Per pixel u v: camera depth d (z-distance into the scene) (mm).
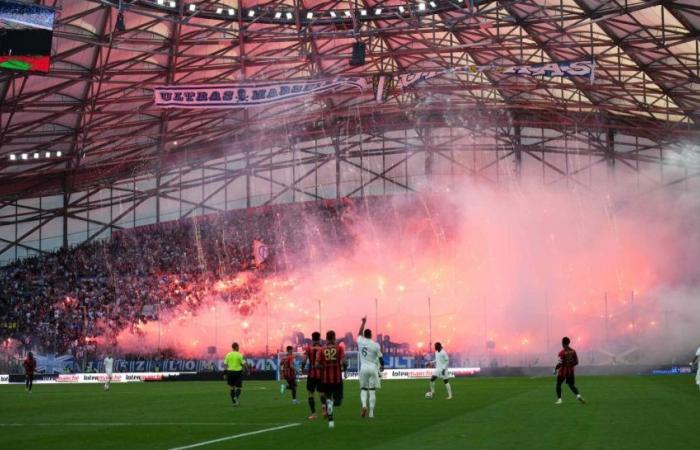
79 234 72938
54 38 46438
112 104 58406
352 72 61750
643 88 57781
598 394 28156
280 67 58406
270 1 49562
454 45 56938
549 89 63406
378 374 20312
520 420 18797
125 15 47188
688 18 46688
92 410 25203
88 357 58312
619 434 15578
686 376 45031
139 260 71500
